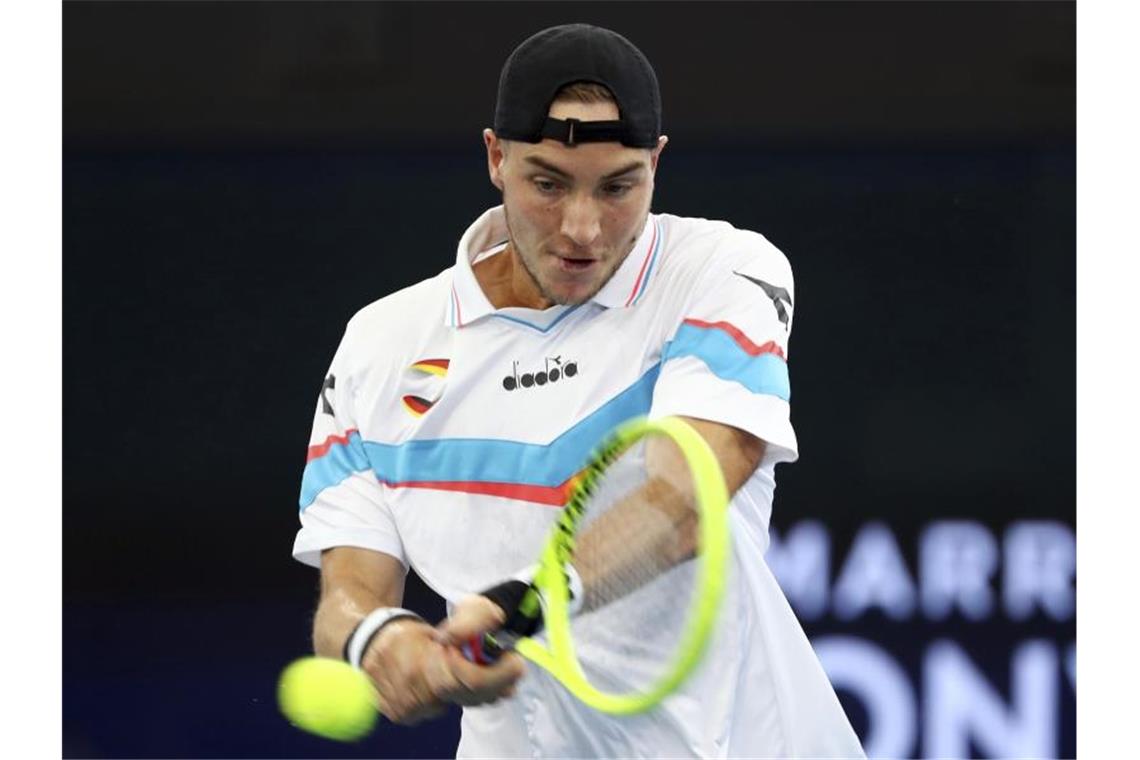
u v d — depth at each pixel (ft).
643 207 39.27
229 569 73.92
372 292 73.92
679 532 36.68
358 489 43.04
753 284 40.45
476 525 41.60
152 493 74.18
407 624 38.99
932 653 71.97
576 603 37.17
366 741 73.10
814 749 40.60
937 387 73.00
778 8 72.90
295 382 74.13
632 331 40.88
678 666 33.09
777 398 39.37
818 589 72.18
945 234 73.10
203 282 74.33
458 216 73.46
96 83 73.97
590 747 41.19
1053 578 72.02
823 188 73.26
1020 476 72.64
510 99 39.14
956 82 72.84
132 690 73.56
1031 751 71.10
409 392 42.34
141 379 74.28
